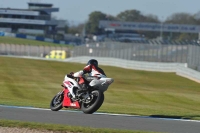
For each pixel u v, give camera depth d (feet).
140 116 170.71
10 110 167.12
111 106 234.79
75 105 167.12
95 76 163.12
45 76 522.47
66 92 170.60
